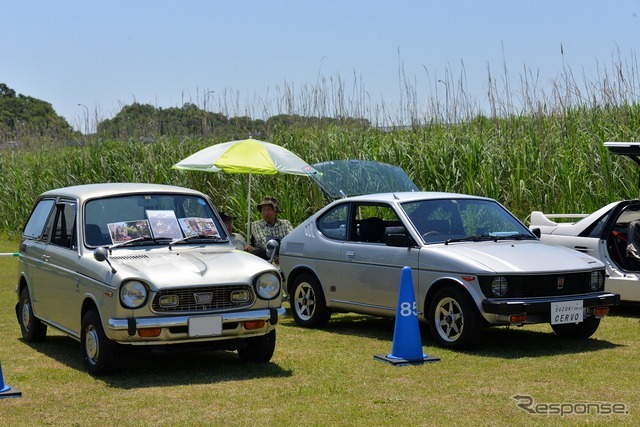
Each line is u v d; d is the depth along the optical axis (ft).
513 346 29.50
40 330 31.45
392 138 56.49
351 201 33.99
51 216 30.32
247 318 25.17
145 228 27.94
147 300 24.32
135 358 28.32
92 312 25.63
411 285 27.20
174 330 24.41
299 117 62.59
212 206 29.73
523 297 27.99
